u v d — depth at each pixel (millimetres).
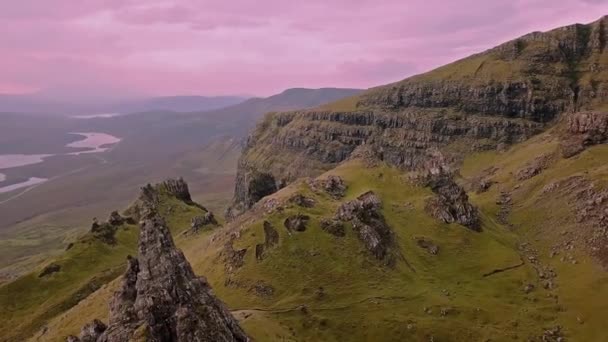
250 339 114062
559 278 197375
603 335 154500
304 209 198250
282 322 144750
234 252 178125
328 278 166875
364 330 148375
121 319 96000
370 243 183375
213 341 92688
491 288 187875
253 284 162500
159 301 96812
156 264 101375
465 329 154500
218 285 166375
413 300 166000
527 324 162000
